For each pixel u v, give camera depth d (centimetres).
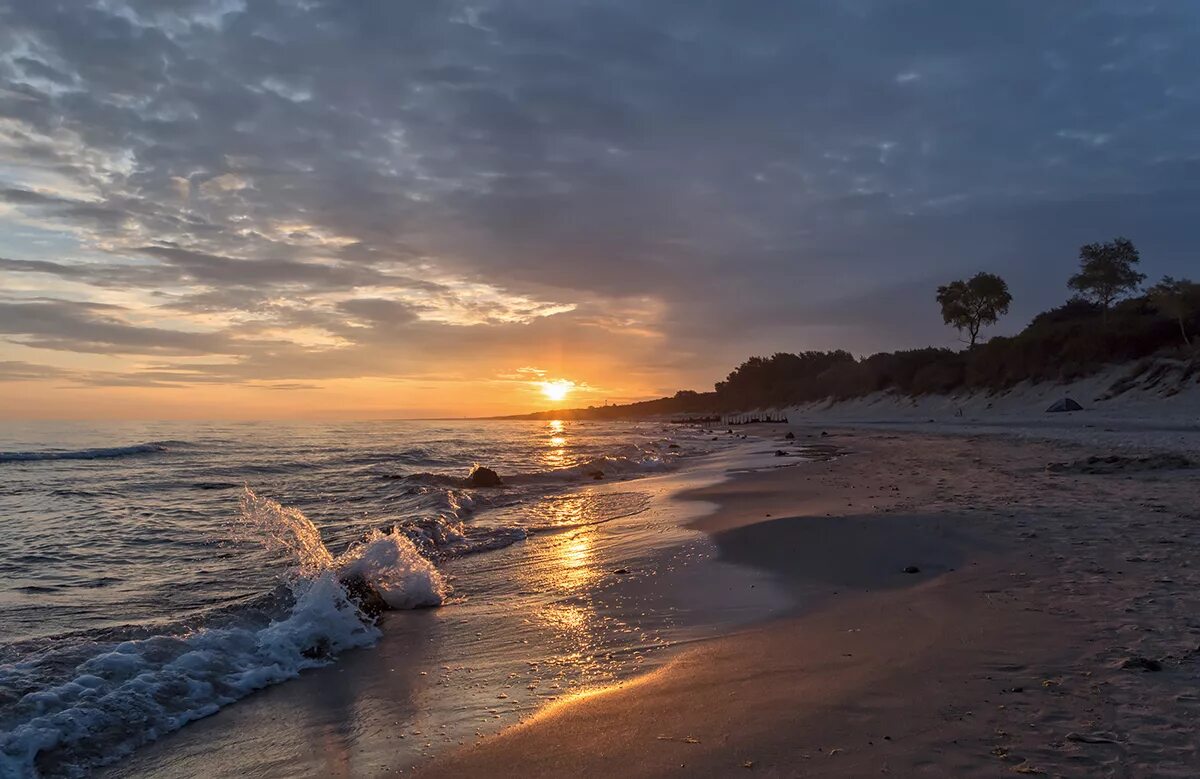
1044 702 380
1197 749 319
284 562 973
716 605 683
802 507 1315
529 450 3956
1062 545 782
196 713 458
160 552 1059
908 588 680
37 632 652
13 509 1598
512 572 888
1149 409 3609
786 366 12275
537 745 377
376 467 2783
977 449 2467
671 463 2834
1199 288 4203
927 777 309
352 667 549
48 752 399
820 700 408
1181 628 484
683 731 380
